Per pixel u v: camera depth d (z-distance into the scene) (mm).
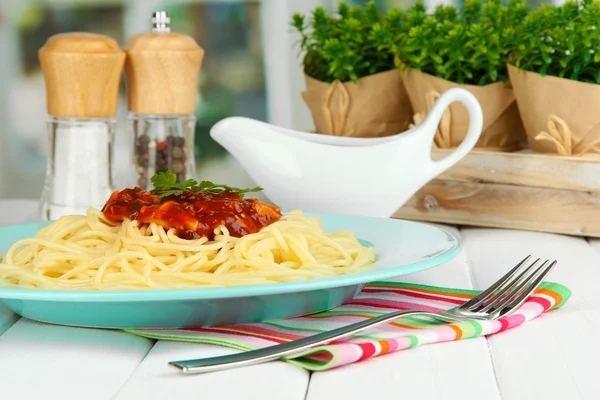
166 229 1236
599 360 931
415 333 967
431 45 1812
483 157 1770
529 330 1044
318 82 1982
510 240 1670
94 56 1633
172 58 1737
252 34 3734
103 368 914
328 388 847
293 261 1260
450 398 820
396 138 1624
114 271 1194
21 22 3824
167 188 1238
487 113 1826
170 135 1805
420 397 823
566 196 1711
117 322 1025
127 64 1767
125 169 3846
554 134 1731
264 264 1200
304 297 1038
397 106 1967
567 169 1697
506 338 1013
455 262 1459
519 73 1737
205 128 3812
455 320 1031
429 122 1627
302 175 1636
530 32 1727
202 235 1223
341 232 1362
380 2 3379
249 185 3842
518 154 1748
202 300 982
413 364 914
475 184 1790
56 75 1650
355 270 1157
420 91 1858
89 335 1035
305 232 1304
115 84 1694
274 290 956
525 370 901
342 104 1948
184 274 1152
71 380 876
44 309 1038
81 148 1703
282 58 3732
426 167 1648
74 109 1668
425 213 1841
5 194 3934
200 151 3828
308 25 2082
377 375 881
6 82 3865
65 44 1638
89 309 1010
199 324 1035
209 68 3766
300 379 870
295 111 3771
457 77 1847
